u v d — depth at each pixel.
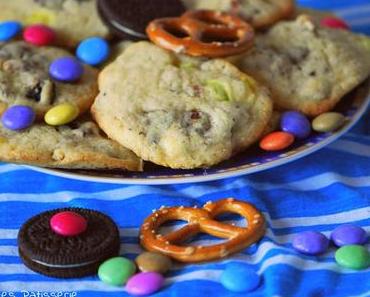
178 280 0.49
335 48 0.61
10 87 0.57
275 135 0.55
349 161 0.57
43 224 0.50
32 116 0.55
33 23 0.63
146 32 0.60
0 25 0.61
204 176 0.53
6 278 0.49
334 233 0.51
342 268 0.49
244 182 0.55
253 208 0.52
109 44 0.63
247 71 0.59
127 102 0.55
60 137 0.55
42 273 0.49
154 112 0.55
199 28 0.59
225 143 0.54
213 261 0.50
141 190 0.54
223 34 0.59
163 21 0.59
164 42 0.58
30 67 0.58
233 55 0.58
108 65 0.59
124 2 0.62
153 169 0.54
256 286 0.48
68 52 0.62
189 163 0.53
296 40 0.61
